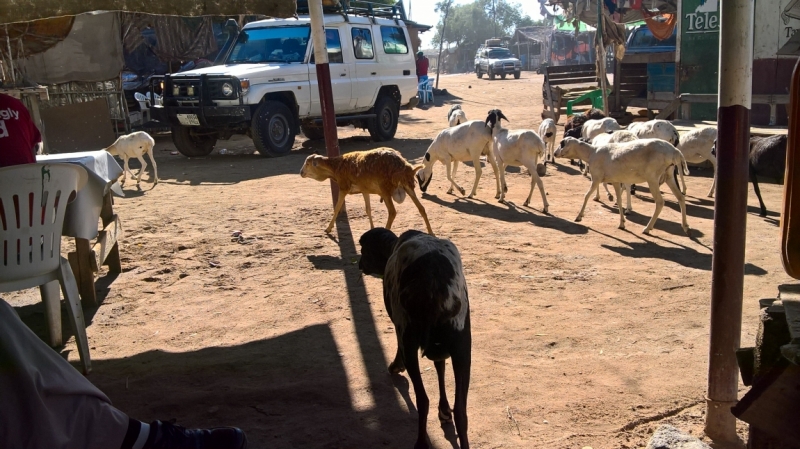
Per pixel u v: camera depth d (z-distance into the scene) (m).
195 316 5.75
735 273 3.61
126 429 2.78
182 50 20.05
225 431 3.04
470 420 3.99
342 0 15.84
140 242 8.01
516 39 67.38
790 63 14.15
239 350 5.04
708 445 3.53
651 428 3.89
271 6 7.36
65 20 14.09
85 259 5.96
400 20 18.06
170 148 17.69
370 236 4.09
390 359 4.83
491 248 7.58
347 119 16.27
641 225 8.64
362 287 6.35
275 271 6.91
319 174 8.14
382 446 3.73
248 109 14.12
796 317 2.46
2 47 14.28
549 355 4.85
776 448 2.72
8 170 4.04
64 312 5.98
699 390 4.29
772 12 14.20
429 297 3.35
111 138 16.20
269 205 9.98
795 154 2.33
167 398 4.30
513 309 5.73
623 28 17.98
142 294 6.32
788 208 2.37
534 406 4.13
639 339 5.07
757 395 2.62
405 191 7.88
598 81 20.28
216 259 7.34
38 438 2.53
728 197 3.53
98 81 17.41
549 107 21.20
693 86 16.05
